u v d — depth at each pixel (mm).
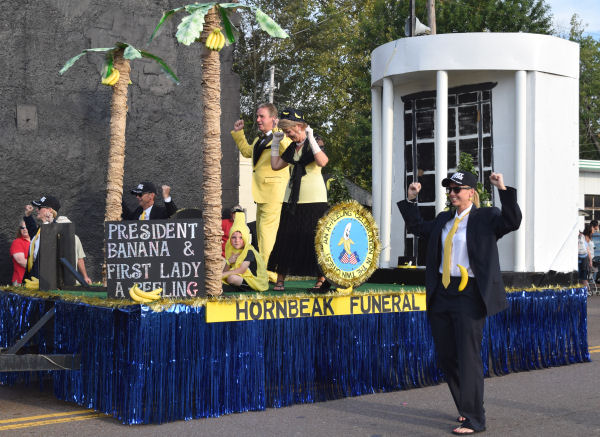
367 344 6496
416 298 6840
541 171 9305
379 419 5594
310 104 33219
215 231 5949
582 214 21891
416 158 10547
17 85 9242
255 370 5793
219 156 6074
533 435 5102
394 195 10812
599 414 5711
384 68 10352
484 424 5215
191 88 10586
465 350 5180
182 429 5219
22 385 7238
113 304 5477
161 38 10320
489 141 9852
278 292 6801
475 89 10000
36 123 9352
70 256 6836
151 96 10195
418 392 6625
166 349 5371
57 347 6336
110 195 7980
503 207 5090
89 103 9766
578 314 8188
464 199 5312
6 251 9109
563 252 9469
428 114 10445
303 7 33000
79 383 6035
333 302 6254
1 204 9086
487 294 5109
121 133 8055
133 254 5648
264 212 7191
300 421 5500
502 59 9398
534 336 7758
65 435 5133
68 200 9570
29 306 6867
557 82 9578
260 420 5512
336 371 6301
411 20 16016
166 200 8422
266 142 7199
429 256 5422
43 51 9445
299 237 7078
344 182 7719
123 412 5371
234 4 6172
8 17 9195
